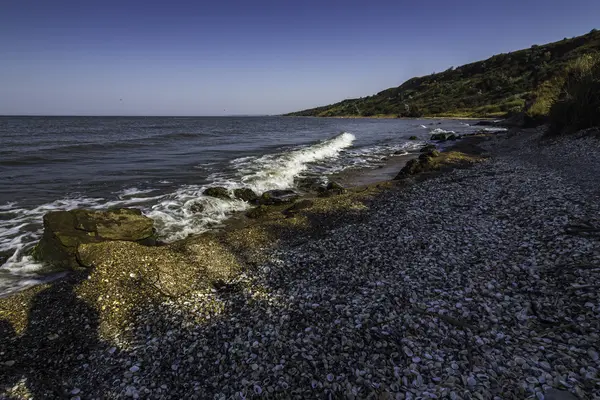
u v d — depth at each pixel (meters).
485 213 10.98
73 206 13.38
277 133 58.25
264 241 10.34
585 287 5.76
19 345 5.74
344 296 6.74
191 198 15.03
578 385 3.95
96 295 7.11
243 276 8.12
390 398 4.23
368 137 51.09
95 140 37.19
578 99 23.11
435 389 4.25
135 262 8.23
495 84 119.88
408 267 7.73
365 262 8.30
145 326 6.25
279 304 6.68
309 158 28.11
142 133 49.41
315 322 5.95
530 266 6.96
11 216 12.09
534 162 18.61
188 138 43.88
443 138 42.88
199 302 6.98
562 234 8.07
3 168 19.69
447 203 12.74
